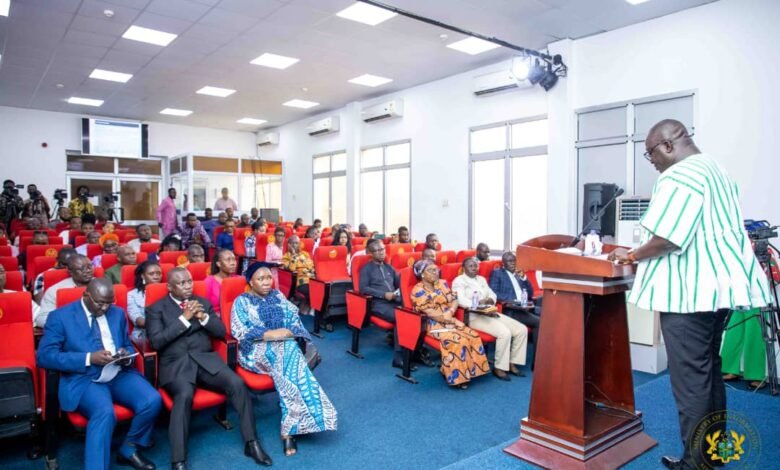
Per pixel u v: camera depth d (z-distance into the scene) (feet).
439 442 9.61
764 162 16.07
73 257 10.85
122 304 10.76
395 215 32.04
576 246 8.01
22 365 8.76
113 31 20.77
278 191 43.04
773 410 9.34
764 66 16.06
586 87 20.92
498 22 19.45
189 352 9.45
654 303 6.18
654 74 18.80
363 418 10.70
